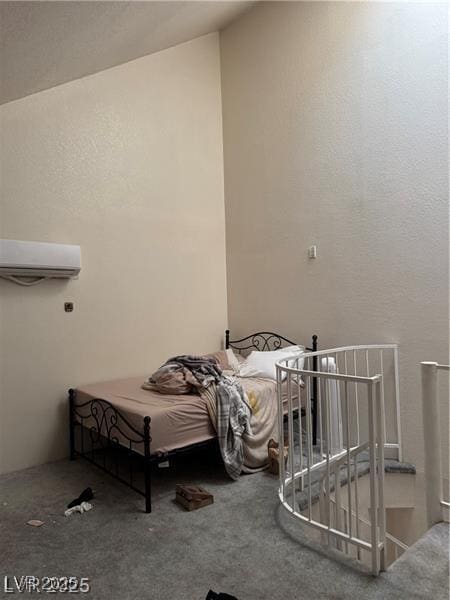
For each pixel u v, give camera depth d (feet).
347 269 11.90
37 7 5.98
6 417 10.74
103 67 12.00
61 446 11.64
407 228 10.63
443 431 9.95
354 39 11.66
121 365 12.82
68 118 11.86
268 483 9.75
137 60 13.37
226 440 9.82
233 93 15.35
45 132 11.43
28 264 10.58
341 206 12.03
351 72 11.73
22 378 11.00
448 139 9.87
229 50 15.49
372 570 6.51
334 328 12.24
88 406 10.92
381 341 11.15
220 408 9.89
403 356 10.71
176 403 9.56
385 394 11.05
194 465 10.95
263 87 14.23
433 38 10.09
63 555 7.11
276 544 7.34
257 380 11.88
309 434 7.72
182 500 8.75
